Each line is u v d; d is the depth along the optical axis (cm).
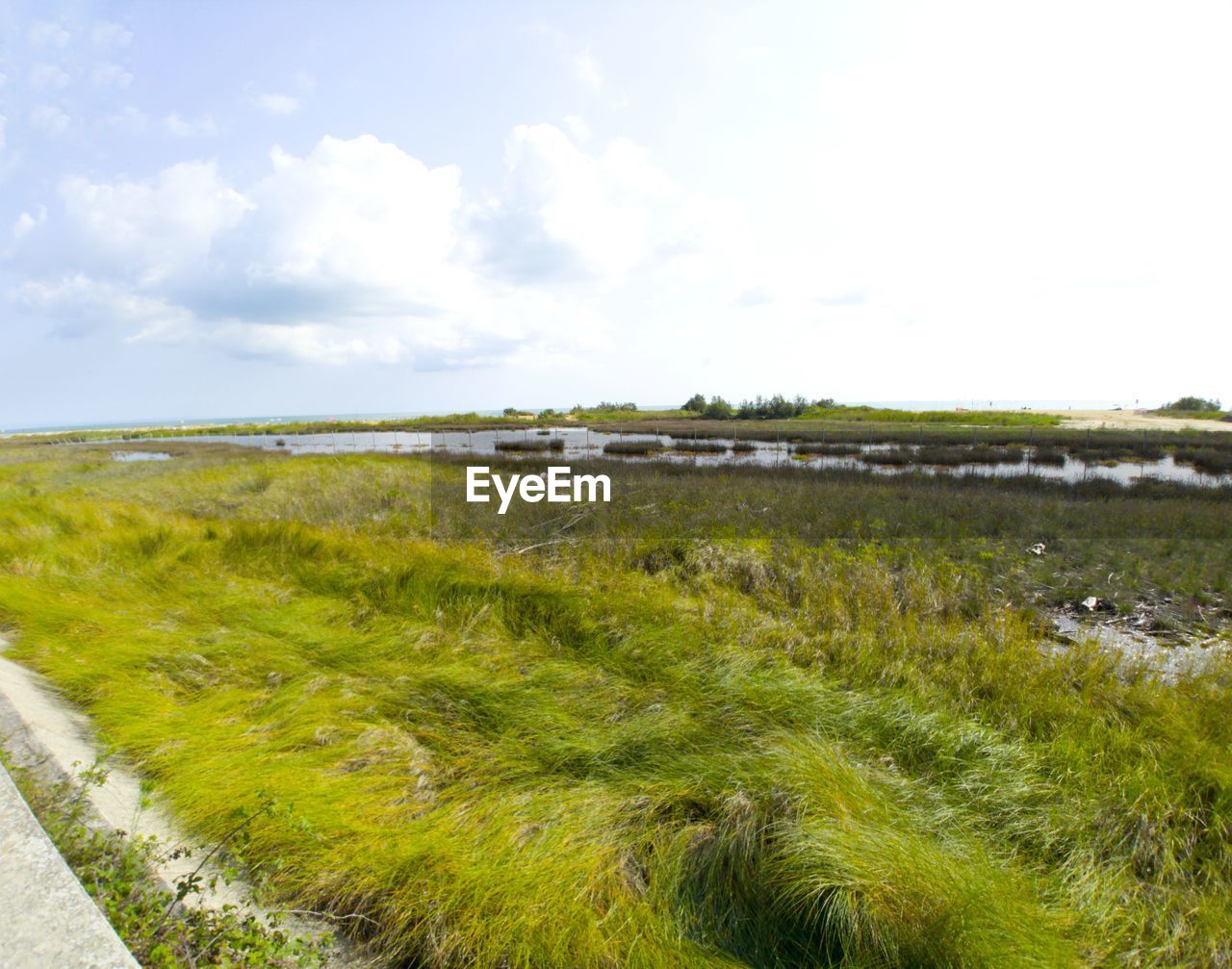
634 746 307
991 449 2408
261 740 304
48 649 404
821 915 206
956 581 577
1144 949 200
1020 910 204
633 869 229
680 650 417
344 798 253
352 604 529
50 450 2909
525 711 344
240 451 2439
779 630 448
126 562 634
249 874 218
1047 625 495
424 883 208
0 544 684
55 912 153
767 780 263
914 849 223
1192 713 325
